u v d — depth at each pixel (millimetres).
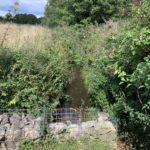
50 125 5320
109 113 5570
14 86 6855
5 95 6617
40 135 5180
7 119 5211
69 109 6352
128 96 4855
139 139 5164
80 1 18469
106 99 6160
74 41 12680
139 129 5074
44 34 11938
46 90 7289
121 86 5043
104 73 5723
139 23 4551
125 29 5129
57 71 7762
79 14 18641
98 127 5363
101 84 6480
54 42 11070
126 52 4477
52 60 8062
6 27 8961
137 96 4652
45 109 5691
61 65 8117
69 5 18750
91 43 12008
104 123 5395
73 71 9672
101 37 11539
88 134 5332
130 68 4578
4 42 8305
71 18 18797
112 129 5348
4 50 7430
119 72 4594
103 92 6324
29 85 7082
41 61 7711
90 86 7406
